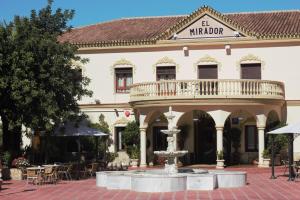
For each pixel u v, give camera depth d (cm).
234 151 3491
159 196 1986
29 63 2617
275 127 3384
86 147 3625
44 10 2959
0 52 2645
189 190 2167
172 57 3650
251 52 3550
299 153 3466
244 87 3197
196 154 3556
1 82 2597
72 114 3006
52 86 2736
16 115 2762
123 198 1953
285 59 3512
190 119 3553
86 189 2280
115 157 3650
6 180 2733
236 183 2314
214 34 3575
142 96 3303
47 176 2586
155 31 3850
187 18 3594
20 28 2736
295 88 3494
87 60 3002
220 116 3186
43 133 3086
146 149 3481
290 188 2280
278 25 3712
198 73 3616
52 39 2786
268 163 3216
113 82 3734
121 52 3731
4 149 3039
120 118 3709
